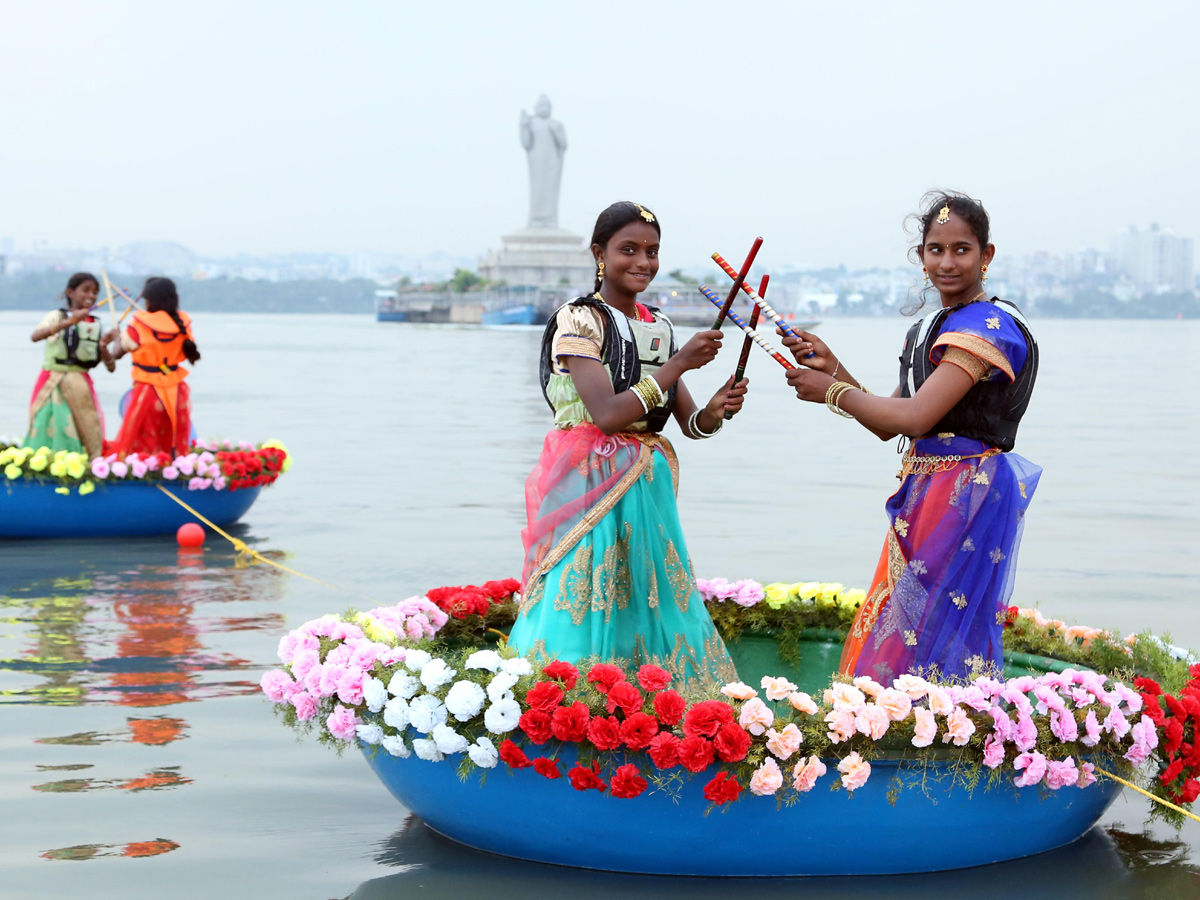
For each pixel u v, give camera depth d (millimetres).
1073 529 9109
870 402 3533
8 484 8289
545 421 17641
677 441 15367
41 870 3287
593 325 3678
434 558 7789
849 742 3162
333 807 3789
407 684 3352
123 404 9039
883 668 3641
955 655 3582
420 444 14570
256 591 6777
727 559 7703
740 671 4824
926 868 3316
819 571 7336
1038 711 3326
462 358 39312
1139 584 7152
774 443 14984
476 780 3311
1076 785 3361
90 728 4449
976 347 3471
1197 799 3939
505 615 4504
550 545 3703
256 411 19172
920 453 3689
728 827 3182
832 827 3199
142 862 3350
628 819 3195
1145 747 3365
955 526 3596
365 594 6730
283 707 3754
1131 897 3180
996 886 3240
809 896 3162
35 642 5617
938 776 3205
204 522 8570
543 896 3148
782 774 3113
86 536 8516
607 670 3260
